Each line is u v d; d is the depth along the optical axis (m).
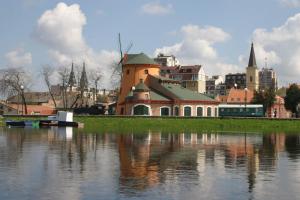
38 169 37.44
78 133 89.88
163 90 154.62
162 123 121.06
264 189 29.89
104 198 26.89
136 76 161.75
